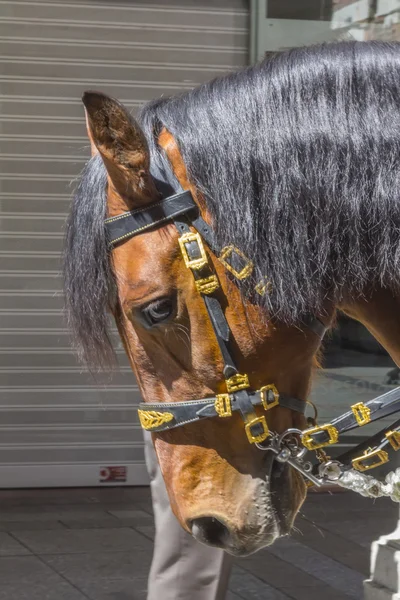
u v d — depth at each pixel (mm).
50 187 6148
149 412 2105
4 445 6164
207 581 3277
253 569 4734
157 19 6133
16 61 6062
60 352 6199
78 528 5375
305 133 2057
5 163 6105
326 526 5422
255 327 2035
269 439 2059
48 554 4926
